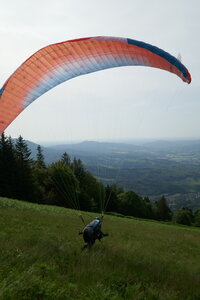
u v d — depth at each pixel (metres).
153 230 24.11
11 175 44.59
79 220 21.33
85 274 5.67
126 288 5.37
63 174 45.50
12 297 4.30
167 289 5.74
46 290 4.64
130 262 7.43
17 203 25.28
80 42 7.45
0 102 7.36
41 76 7.93
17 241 8.41
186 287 6.13
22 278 4.90
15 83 7.47
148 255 10.09
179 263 9.94
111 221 26.08
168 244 15.70
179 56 6.66
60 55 7.70
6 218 14.27
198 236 25.94
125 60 8.17
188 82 6.50
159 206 92.88
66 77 8.48
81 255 7.03
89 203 53.44
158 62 7.26
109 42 7.42
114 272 6.12
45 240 9.38
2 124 7.64
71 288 4.96
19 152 51.16
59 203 51.56
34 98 8.20
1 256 6.45
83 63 8.27
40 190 49.38
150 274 6.65
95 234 7.59
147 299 5.14
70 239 10.83
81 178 63.19
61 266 6.23
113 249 9.16
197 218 90.44
